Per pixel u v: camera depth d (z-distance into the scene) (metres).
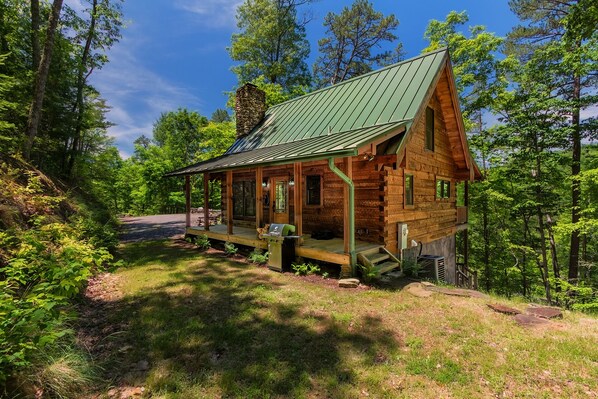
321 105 10.69
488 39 15.17
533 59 13.69
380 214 7.62
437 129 10.28
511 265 17.02
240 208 12.50
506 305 4.75
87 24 15.29
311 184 9.60
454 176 11.98
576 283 12.59
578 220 13.04
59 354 2.86
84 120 15.52
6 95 10.02
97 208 13.76
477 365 3.07
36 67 11.66
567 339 3.59
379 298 5.11
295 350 3.37
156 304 4.82
